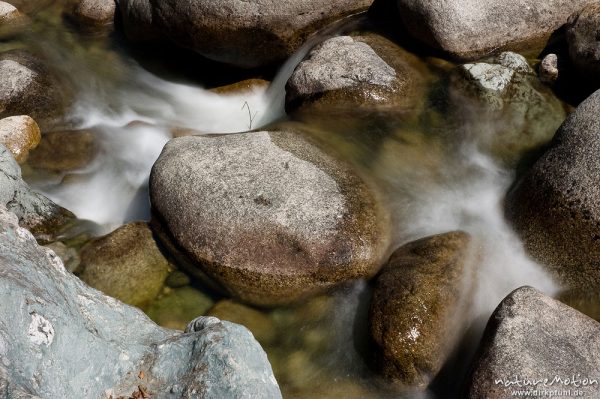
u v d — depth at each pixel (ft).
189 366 8.36
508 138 11.12
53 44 13.30
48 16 13.91
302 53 12.48
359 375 9.47
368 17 12.55
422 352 9.27
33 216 10.57
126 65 13.08
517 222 10.25
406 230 10.27
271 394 8.29
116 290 10.03
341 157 10.82
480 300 9.73
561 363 8.91
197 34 12.42
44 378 8.03
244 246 9.94
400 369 9.29
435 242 9.91
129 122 12.18
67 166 11.51
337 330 9.73
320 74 11.57
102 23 13.64
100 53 13.25
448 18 11.66
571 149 10.07
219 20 12.19
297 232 9.93
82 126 12.09
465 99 11.43
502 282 9.89
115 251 10.26
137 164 11.57
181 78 12.91
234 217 10.02
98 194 11.25
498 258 10.05
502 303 9.31
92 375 8.25
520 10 11.82
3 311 7.99
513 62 11.61
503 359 8.93
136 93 12.69
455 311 9.48
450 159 11.00
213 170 10.36
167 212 10.27
